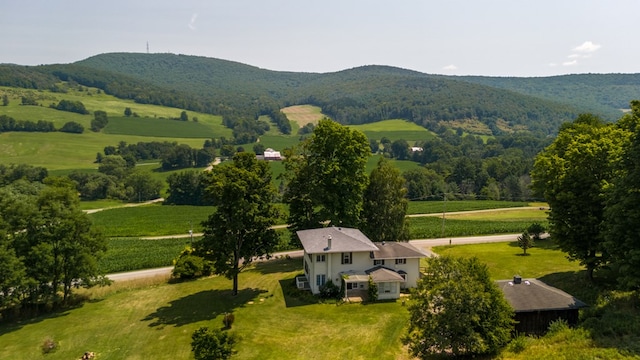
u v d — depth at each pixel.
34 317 45.53
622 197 32.41
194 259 56.38
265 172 49.38
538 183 61.41
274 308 43.44
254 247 48.28
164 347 36.28
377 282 44.41
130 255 71.75
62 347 37.56
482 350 27.52
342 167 58.03
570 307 32.56
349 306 43.12
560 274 48.62
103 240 50.44
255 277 54.44
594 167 40.06
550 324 32.06
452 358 29.84
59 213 47.16
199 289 50.97
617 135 43.38
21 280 43.19
